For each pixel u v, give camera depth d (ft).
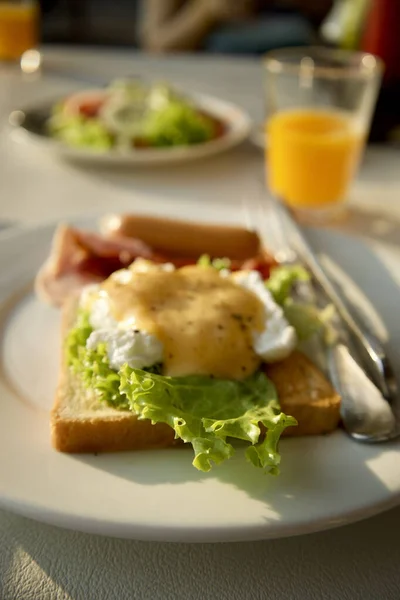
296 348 1.28
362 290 1.51
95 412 1.13
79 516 0.99
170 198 2.03
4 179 2.08
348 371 1.23
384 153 2.42
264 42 4.53
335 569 1.04
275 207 1.80
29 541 1.06
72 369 1.21
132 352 1.14
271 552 1.06
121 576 1.02
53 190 2.04
